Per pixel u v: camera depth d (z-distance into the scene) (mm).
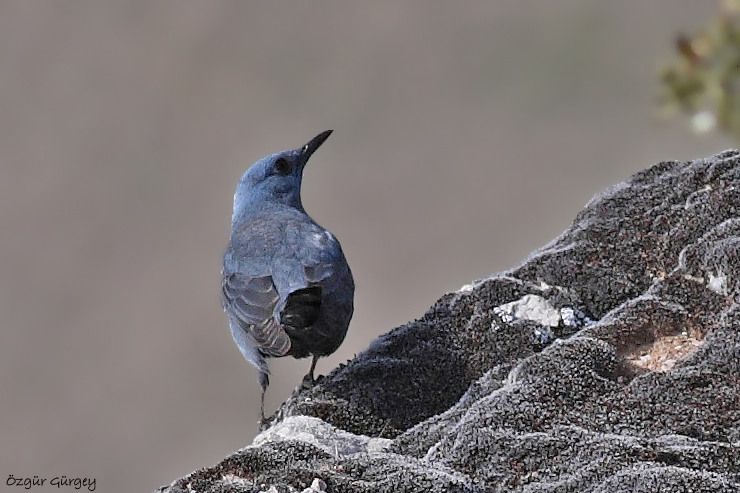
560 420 6598
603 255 8781
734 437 6355
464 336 8328
